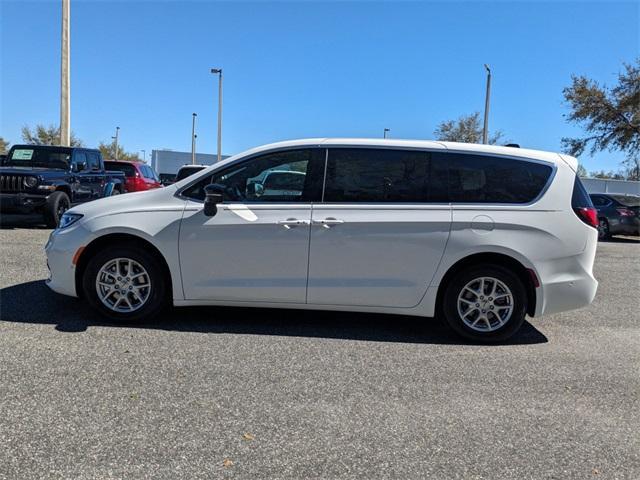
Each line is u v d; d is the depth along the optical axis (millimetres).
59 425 3377
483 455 3225
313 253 5121
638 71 21859
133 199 5406
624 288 8344
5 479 2822
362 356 4773
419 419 3639
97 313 5676
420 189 5164
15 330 5090
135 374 4180
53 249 5375
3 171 11766
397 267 5113
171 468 2975
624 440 3461
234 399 3824
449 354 4914
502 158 5211
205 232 5164
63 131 20734
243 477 2920
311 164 5234
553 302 5145
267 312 6016
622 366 4762
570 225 5121
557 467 3127
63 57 20469
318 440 3322
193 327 5379
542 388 4223
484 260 5172
